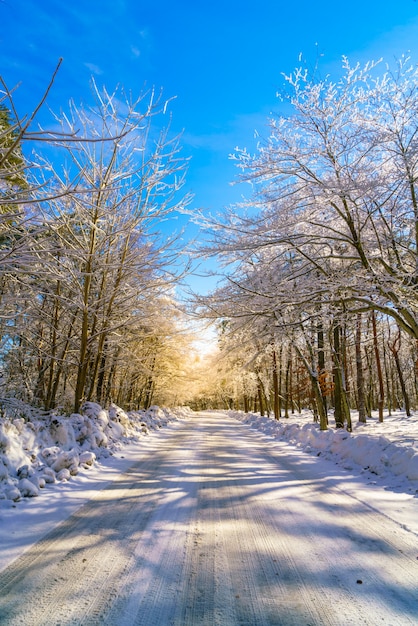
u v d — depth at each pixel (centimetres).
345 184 955
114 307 1230
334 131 1030
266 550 366
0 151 369
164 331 1477
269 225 1051
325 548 372
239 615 259
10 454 617
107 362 1515
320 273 1154
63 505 502
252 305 1133
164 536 398
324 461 902
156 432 1670
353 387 3072
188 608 266
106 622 249
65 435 814
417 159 988
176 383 2844
